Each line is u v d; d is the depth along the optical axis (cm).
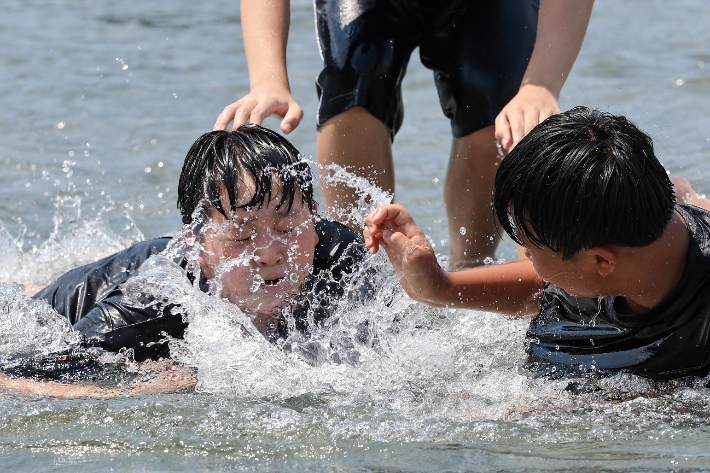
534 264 443
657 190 414
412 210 869
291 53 1525
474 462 379
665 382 465
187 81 1388
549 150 409
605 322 483
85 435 412
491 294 501
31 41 1627
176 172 991
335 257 558
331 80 659
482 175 689
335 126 654
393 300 552
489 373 499
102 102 1274
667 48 1464
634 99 1175
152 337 525
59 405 444
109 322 526
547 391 469
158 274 537
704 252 435
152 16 1841
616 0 1861
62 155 1051
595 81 1282
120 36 1677
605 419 427
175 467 379
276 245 505
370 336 534
